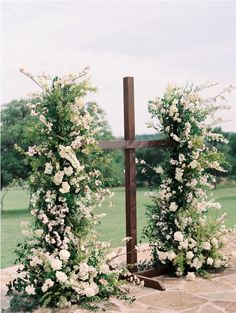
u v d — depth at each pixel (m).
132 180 6.13
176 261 6.19
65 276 4.87
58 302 4.99
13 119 16.17
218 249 6.59
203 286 5.80
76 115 5.15
